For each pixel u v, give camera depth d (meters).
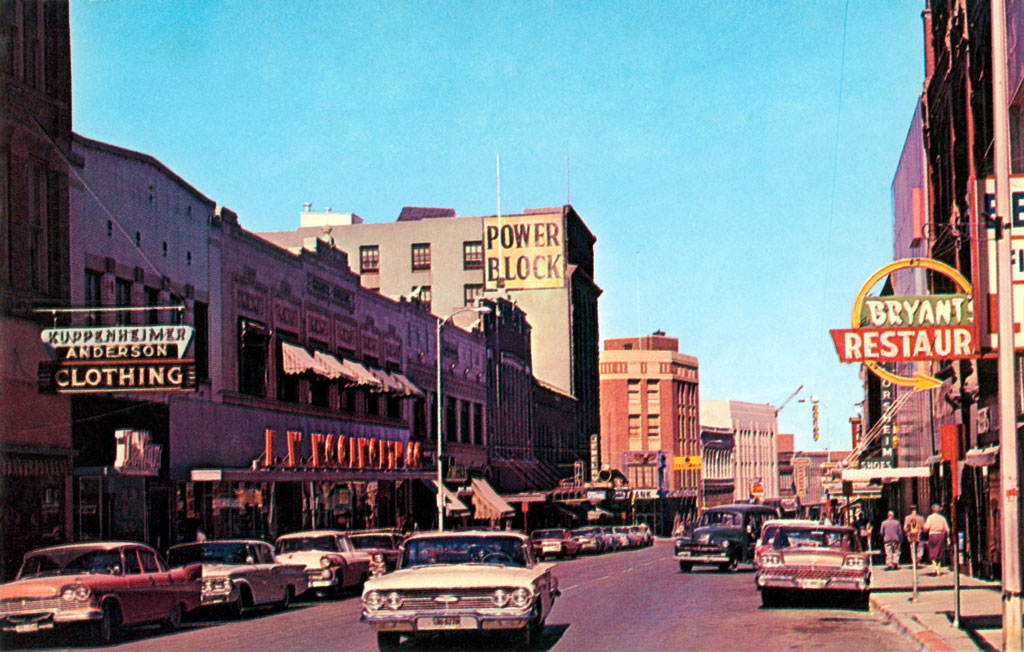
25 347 28.41
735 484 165.38
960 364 33.47
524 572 17.00
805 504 134.50
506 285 98.56
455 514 65.88
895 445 56.47
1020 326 16.95
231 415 39.97
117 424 32.62
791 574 24.61
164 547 34.69
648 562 51.50
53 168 30.33
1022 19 24.53
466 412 72.56
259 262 43.25
